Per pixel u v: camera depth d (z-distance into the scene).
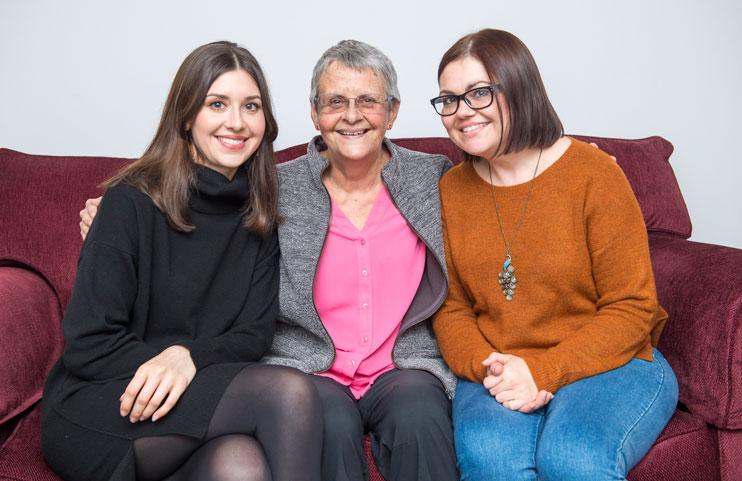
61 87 2.47
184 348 1.46
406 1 2.53
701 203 2.73
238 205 1.67
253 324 1.63
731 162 2.72
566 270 1.60
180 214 1.55
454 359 1.66
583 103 2.63
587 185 1.61
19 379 1.61
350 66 1.64
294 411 1.39
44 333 1.79
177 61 2.48
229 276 1.64
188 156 1.60
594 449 1.39
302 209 1.74
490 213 1.69
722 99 2.68
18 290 1.81
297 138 2.55
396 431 1.50
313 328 1.69
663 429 1.56
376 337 1.72
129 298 1.49
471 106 1.60
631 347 1.57
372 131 1.69
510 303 1.65
